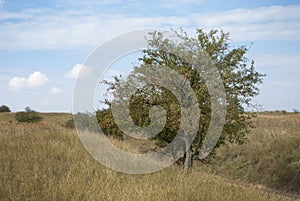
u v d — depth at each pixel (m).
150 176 10.23
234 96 11.16
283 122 24.47
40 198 7.62
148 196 7.93
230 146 18.89
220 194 8.70
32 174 9.41
